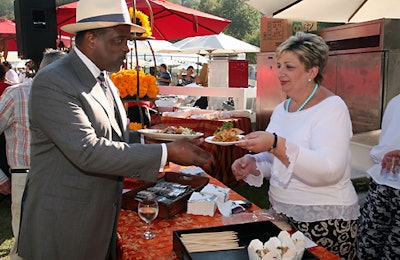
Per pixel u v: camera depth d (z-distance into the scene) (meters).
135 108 3.89
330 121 1.73
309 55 1.76
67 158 1.56
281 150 1.59
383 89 3.80
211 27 5.35
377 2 4.08
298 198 1.84
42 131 1.53
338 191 1.83
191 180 2.29
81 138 1.43
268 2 3.77
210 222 1.83
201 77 9.01
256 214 1.92
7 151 2.71
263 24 5.18
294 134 1.83
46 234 1.56
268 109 5.16
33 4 3.52
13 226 2.74
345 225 1.85
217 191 2.05
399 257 2.38
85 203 1.58
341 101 1.78
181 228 1.76
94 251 1.63
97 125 1.55
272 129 1.98
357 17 4.38
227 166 4.35
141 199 1.96
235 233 1.56
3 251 3.45
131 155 1.46
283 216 1.89
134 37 2.58
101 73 1.69
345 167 1.71
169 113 4.71
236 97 4.86
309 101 1.85
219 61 6.32
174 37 5.62
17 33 3.64
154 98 2.95
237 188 5.07
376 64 3.79
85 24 1.53
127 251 1.54
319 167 1.60
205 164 1.58
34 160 1.63
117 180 1.70
